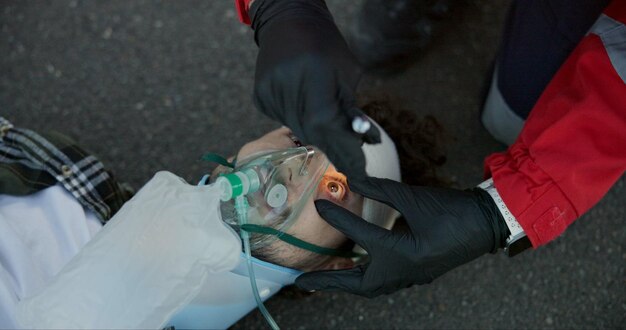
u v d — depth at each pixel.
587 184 1.42
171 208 1.20
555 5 1.62
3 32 2.23
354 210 1.49
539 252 2.04
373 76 2.24
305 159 1.35
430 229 1.44
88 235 1.61
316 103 1.11
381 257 1.43
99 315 1.15
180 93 2.20
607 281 2.02
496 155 1.54
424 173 1.79
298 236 1.43
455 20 2.26
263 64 1.18
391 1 2.04
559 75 1.54
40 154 1.64
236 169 1.35
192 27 2.28
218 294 1.48
